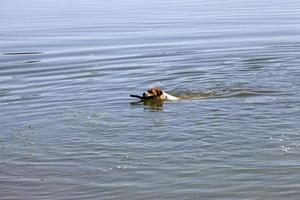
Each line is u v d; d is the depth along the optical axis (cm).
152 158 1487
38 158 1528
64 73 2559
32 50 3241
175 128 1706
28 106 2027
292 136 1587
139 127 1734
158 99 2027
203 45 3166
